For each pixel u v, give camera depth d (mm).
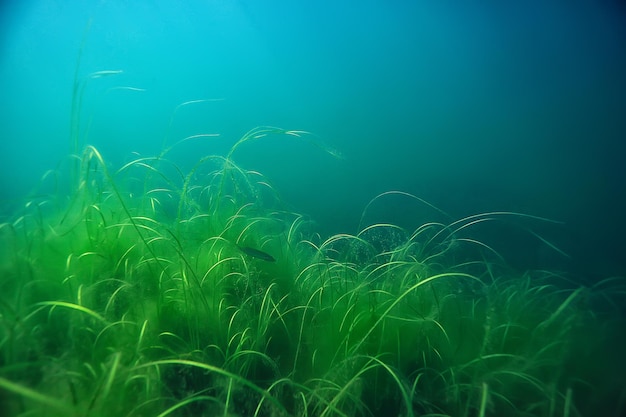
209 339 2109
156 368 1697
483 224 4906
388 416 1887
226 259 2414
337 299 2477
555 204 5465
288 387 1919
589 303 2668
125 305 2100
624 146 7020
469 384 1969
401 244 3246
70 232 2508
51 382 1491
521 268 3797
